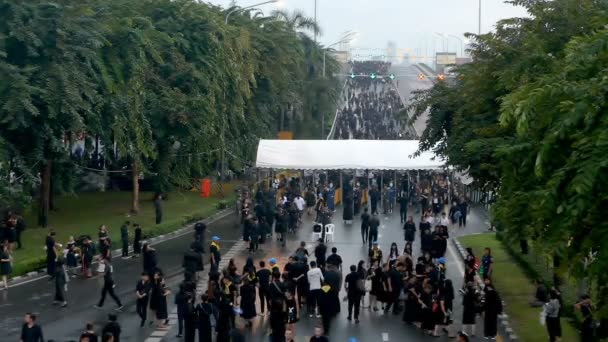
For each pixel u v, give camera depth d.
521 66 22.39
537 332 25.08
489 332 24.73
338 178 61.72
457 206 48.34
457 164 30.91
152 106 47.41
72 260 33.31
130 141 43.31
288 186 56.19
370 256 30.38
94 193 57.78
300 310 28.33
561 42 24.02
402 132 91.81
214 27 52.22
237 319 27.03
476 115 29.03
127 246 37.50
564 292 27.59
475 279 28.64
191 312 23.45
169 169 48.69
